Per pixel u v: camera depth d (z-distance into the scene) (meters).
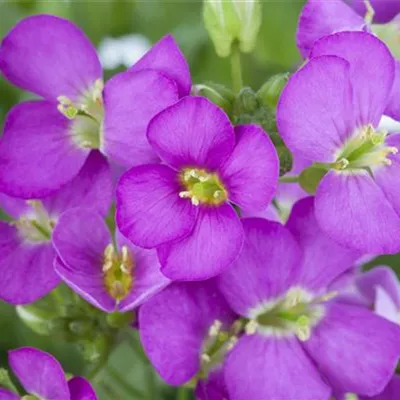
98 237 0.14
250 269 0.14
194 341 0.13
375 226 0.13
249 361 0.14
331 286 0.14
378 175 0.14
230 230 0.13
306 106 0.13
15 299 0.14
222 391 0.14
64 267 0.13
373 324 0.14
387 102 0.14
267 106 0.14
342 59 0.13
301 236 0.14
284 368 0.14
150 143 0.13
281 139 0.14
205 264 0.13
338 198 0.13
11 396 0.14
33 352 0.13
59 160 0.14
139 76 0.13
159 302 0.13
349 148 0.14
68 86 0.15
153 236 0.13
